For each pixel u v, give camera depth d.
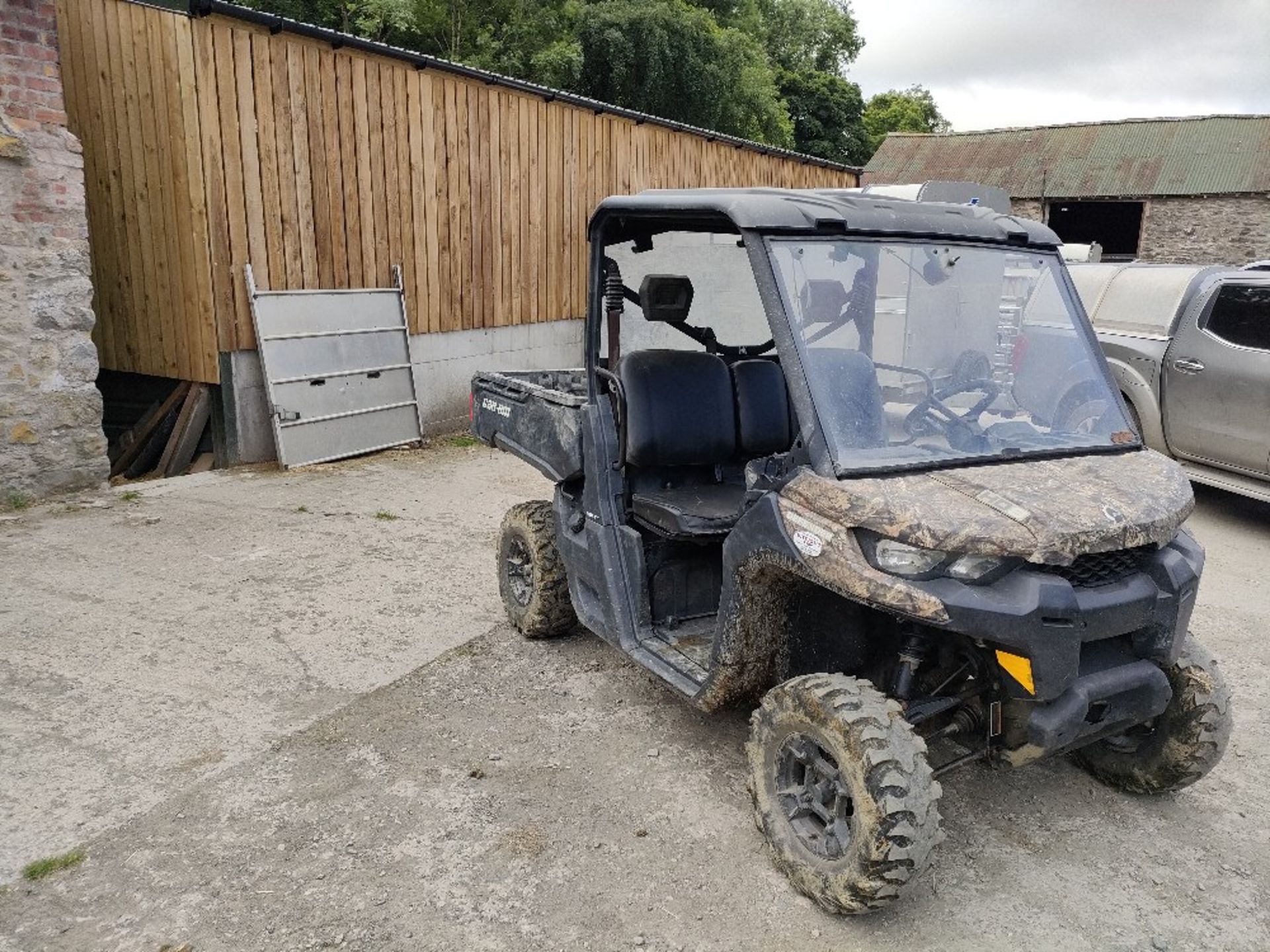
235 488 7.70
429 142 9.48
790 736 3.13
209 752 3.89
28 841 3.29
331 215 8.64
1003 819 3.67
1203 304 7.68
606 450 4.14
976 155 27.70
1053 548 2.80
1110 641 3.13
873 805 2.79
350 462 8.77
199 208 7.70
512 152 10.48
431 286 9.74
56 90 6.86
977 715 3.17
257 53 7.86
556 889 3.15
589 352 4.23
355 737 4.06
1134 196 24.59
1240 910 3.19
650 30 20.98
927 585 2.80
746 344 4.49
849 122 34.94
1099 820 3.69
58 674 4.49
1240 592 6.20
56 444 7.19
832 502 2.99
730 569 3.34
